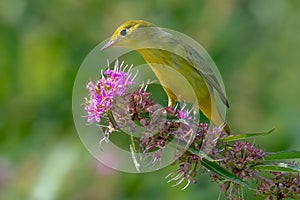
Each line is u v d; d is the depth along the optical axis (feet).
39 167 44.45
